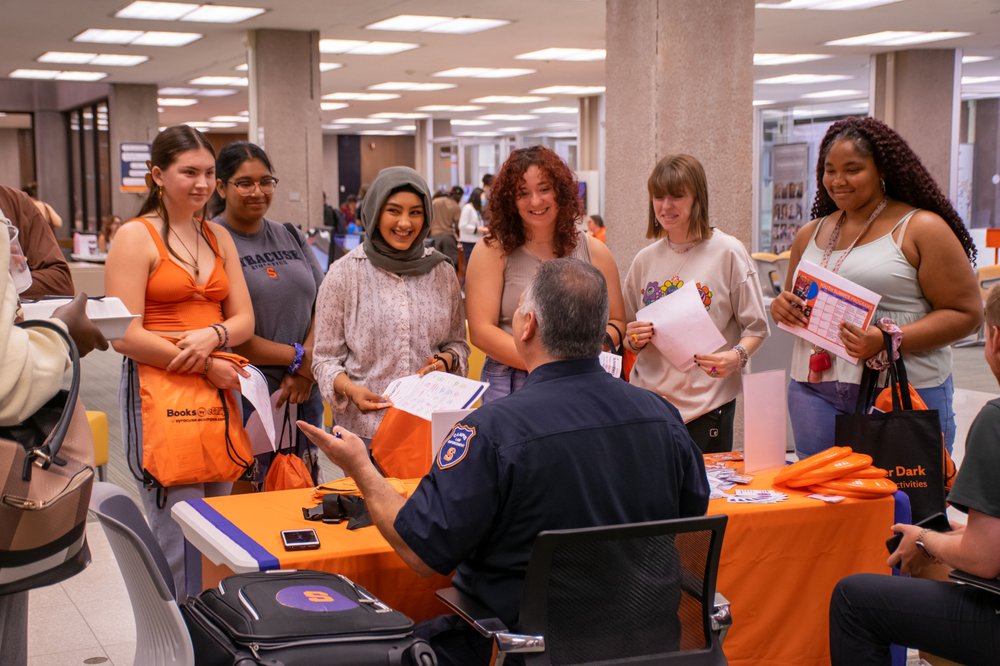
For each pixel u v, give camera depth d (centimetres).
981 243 1135
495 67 1594
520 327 218
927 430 293
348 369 320
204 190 311
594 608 199
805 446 337
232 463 306
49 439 176
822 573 283
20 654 210
